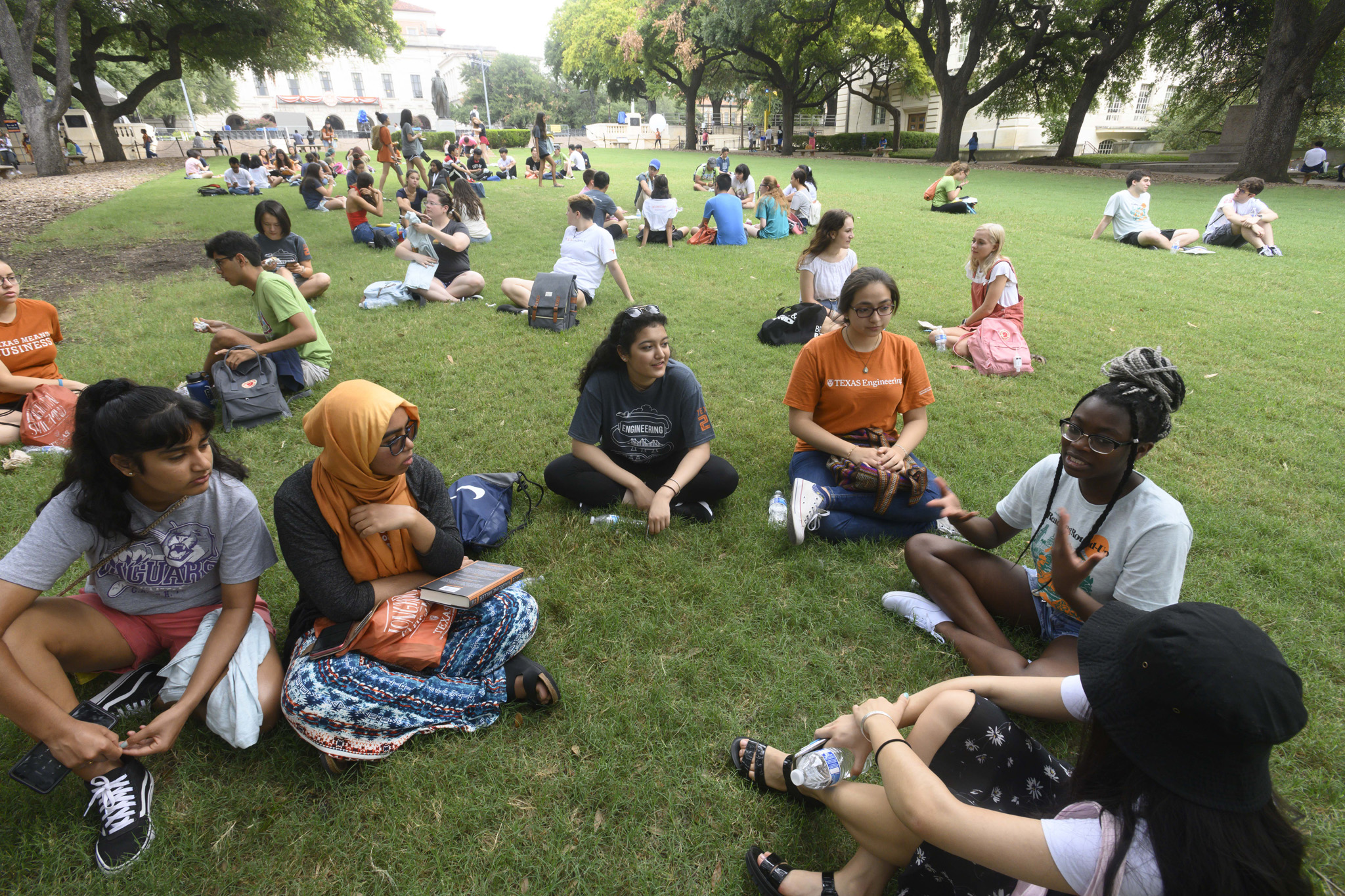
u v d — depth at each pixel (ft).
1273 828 3.89
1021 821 4.50
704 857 6.73
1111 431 7.04
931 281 28.60
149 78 99.91
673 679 8.80
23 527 11.66
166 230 39.37
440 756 7.66
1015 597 9.12
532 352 19.93
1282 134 66.69
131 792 6.82
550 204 50.16
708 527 11.87
